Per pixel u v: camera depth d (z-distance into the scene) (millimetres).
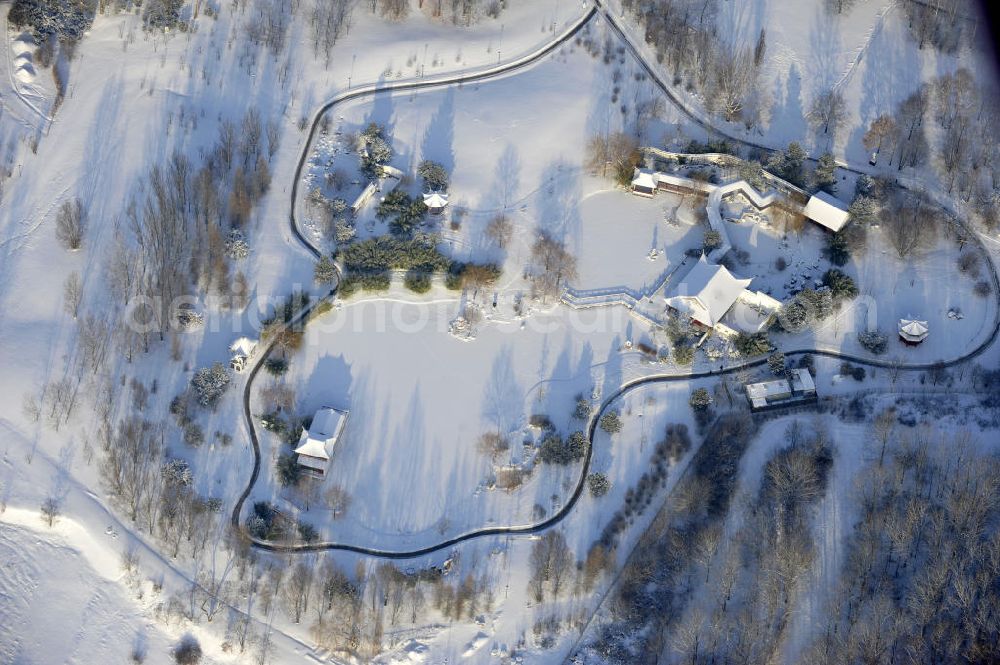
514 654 172500
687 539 179000
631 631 173125
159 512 178750
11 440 183125
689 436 189500
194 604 173375
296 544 179000
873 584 172750
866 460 185625
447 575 177250
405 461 187125
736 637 170500
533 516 182875
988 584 168375
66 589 175125
